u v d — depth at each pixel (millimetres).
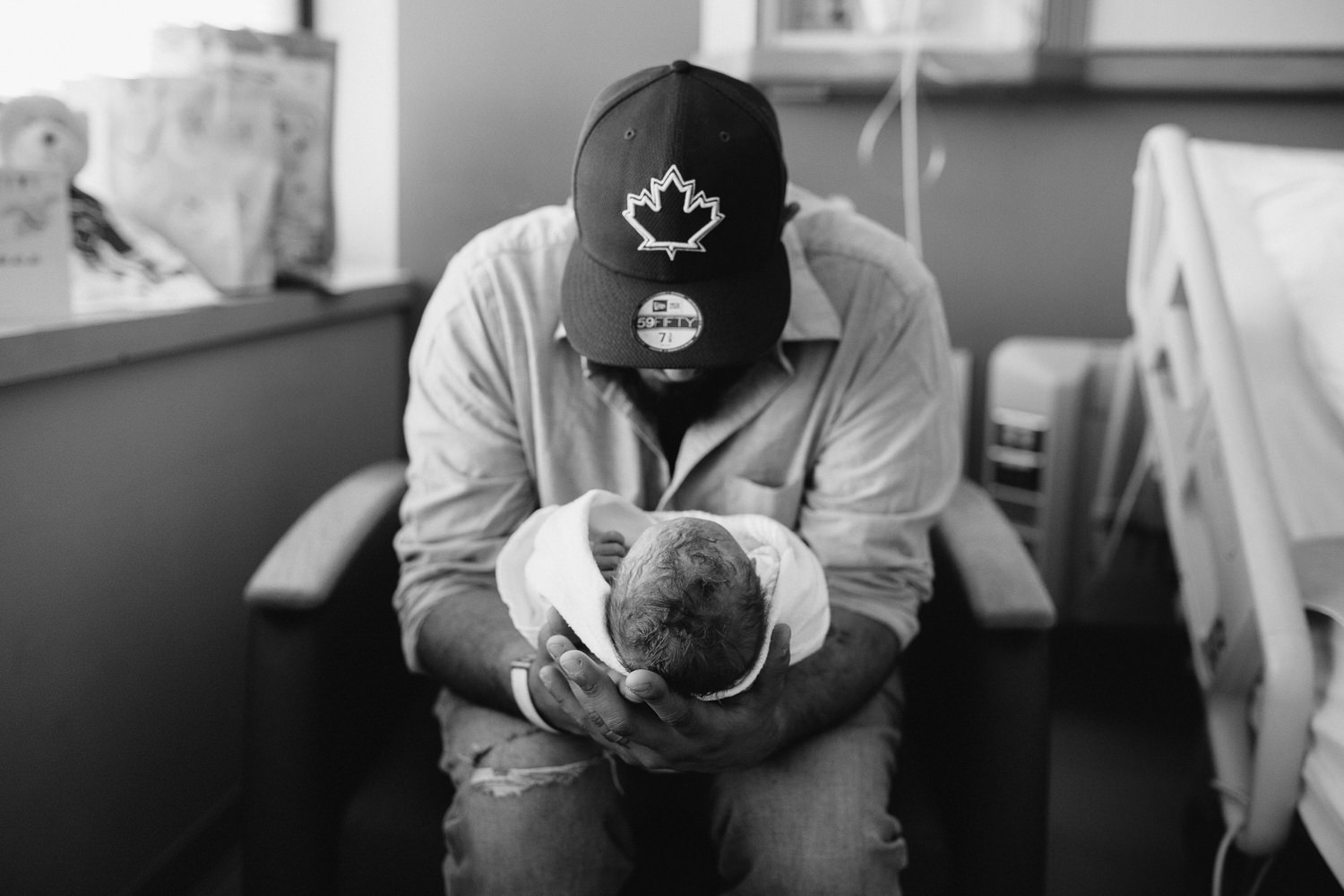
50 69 1529
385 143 2133
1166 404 1735
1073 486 2105
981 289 2242
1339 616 1222
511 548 1133
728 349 1072
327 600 1148
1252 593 1271
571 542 1026
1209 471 1471
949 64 2061
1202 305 1481
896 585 1231
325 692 1155
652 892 1134
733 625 929
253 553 1676
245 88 1586
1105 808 1782
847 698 1123
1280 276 1686
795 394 1241
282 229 1720
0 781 1162
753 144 1080
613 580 1015
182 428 1463
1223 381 1415
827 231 1287
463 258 1293
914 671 1390
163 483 1428
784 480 1264
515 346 1250
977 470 2289
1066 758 1932
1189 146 1851
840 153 2207
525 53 2080
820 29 2146
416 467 1281
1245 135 2174
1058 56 2031
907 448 1229
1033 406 2092
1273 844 1270
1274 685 1202
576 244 1149
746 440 1251
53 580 1230
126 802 1401
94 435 1287
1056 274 2229
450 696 1254
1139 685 2209
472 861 1070
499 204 2123
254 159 1599
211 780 1612
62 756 1266
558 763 1104
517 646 1137
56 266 1224
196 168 1553
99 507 1303
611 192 1077
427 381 1273
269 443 1692
